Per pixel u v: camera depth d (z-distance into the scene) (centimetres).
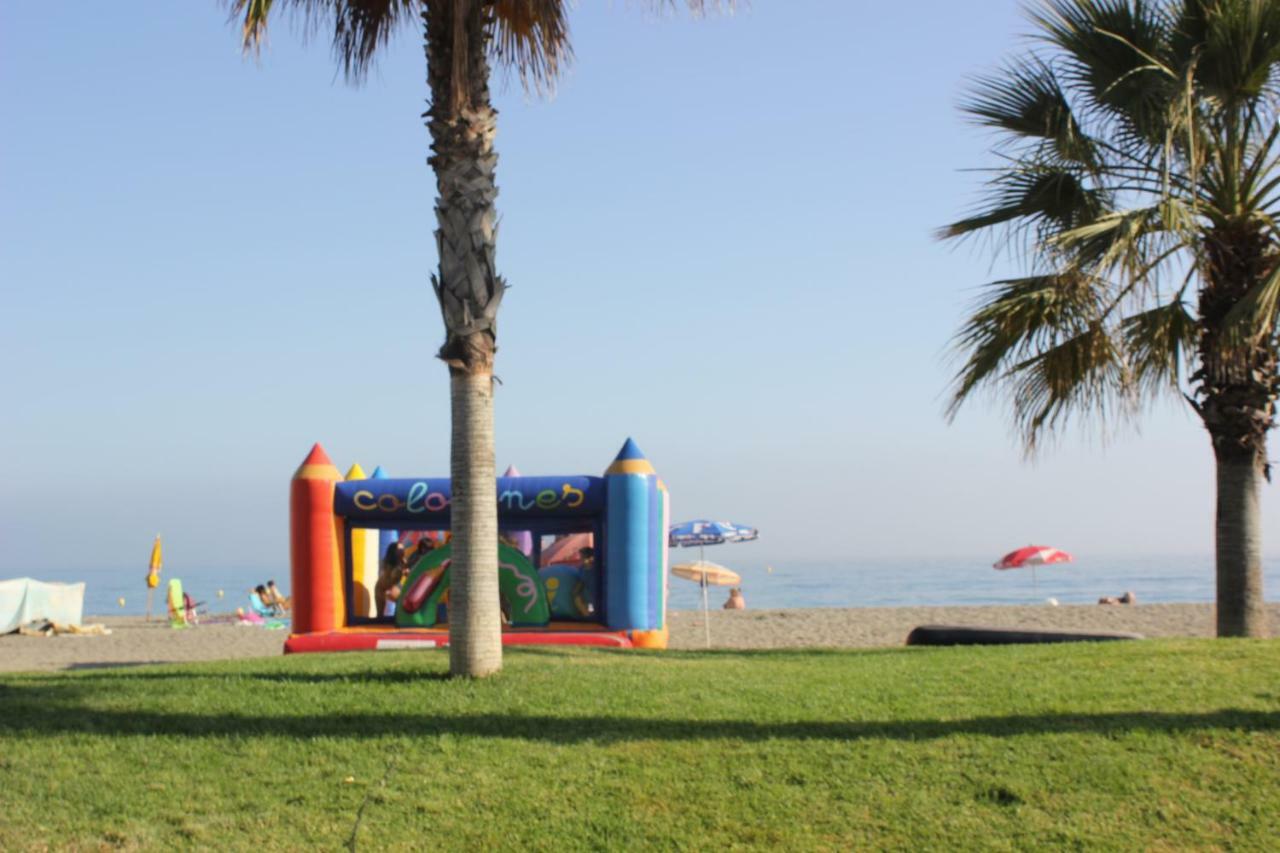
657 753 791
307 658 1304
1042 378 1411
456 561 1023
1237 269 1334
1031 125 1428
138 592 9762
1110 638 1491
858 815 698
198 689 1002
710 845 669
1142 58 1321
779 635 2450
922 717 859
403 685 993
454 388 1020
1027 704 887
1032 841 665
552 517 1745
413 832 686
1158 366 1421
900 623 2733
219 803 723
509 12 1100
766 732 829
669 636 2450
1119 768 746
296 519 1741
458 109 1006
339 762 788
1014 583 10069
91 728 866
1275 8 1218
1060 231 1417
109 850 663
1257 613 1352
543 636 1627
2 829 682
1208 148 1305
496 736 830
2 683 1077
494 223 1016
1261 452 1364
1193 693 896
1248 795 709
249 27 1048
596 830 687
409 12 1115
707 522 2428
